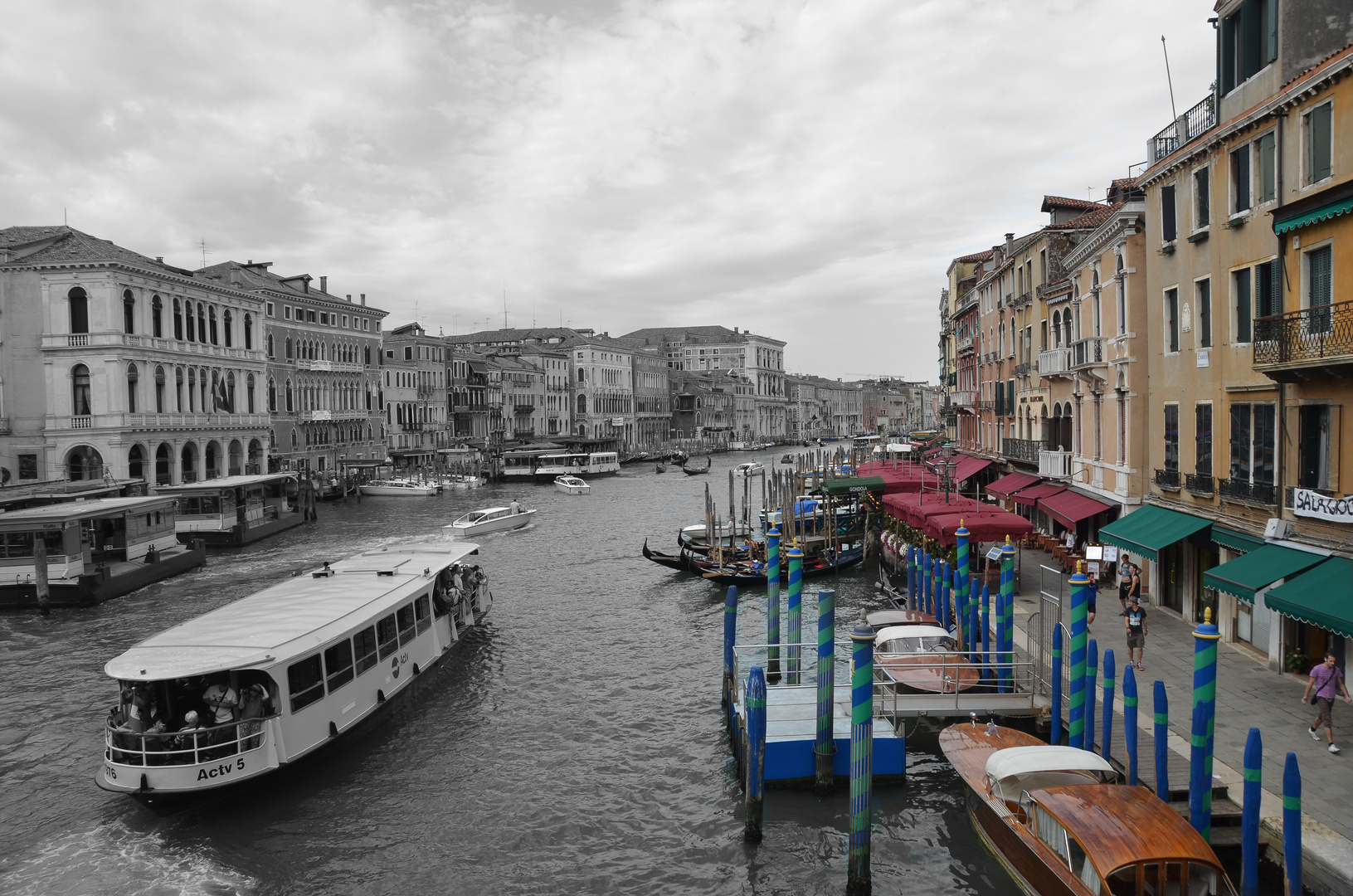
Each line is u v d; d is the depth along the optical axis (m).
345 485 60.62
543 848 12.44
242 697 13.66
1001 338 36.09
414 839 12.71
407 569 20.16
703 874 11.66
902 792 13.52
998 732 13.27
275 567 34.16
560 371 107.25
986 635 16.23
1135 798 9.96
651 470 94.00
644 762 15.13
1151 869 8.81
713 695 18.38
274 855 12.29
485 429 92.75
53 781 14.58
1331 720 12.34
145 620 25.38
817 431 179.25
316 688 14.59
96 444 41.69
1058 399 27.91
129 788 12.77
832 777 13.59
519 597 28.14
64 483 37.41
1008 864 10.91
